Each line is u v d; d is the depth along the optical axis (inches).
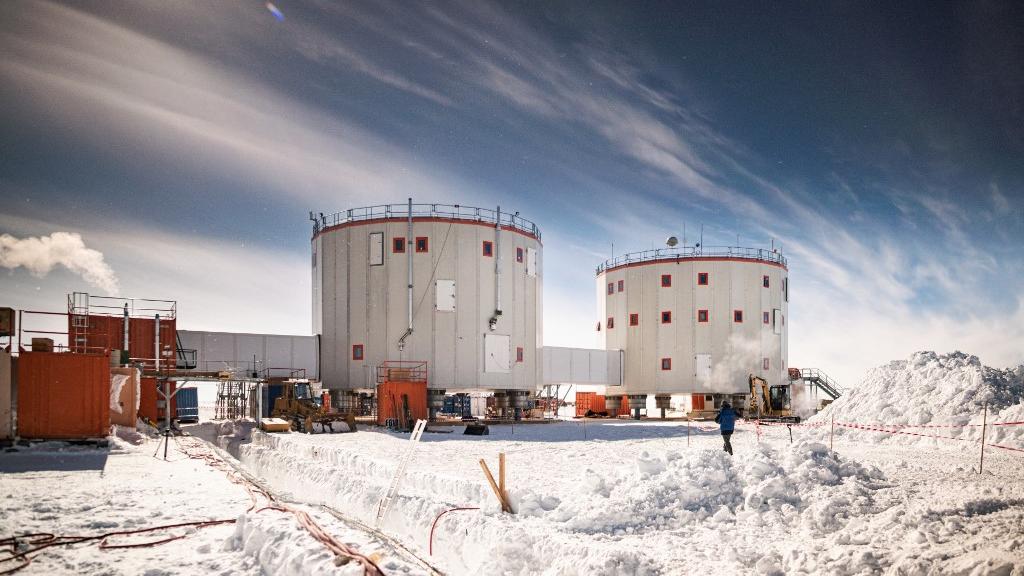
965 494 462.3
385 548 299.6
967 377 1103.0
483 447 1007.0
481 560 396.2
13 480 544.4
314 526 311.7
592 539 399.9
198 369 1753.2
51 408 879.7
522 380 1991.9
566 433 1387.8
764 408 2005.4
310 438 1192.2
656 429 1508.4
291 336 1911.9
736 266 2476.6
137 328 1510.8
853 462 534.3
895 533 374.3
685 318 2468.0
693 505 462.6
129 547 319.0
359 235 1926.7
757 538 396.5
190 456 784.9
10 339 949.8
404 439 1185.4
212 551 316.2
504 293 1966.0
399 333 1865.2
